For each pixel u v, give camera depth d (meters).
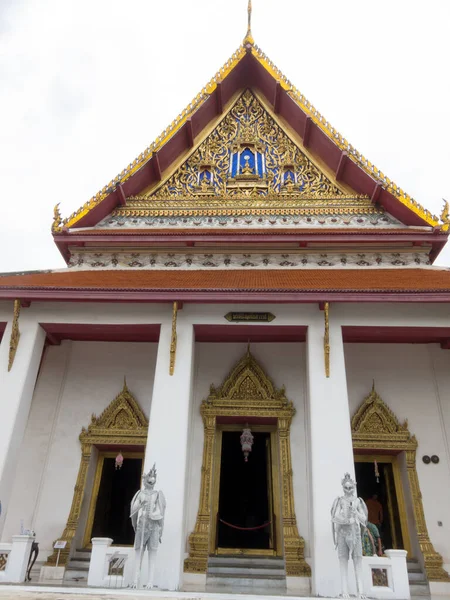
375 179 12.94
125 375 10.99
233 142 14.97
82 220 12.58
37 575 8.89
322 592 7.30
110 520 10.31
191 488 9.65
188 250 12.32
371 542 7.82
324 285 9.67
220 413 10.24
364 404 10.38
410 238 11.91
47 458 10.20
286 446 9.98
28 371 9.25
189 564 8.90
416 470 9.84
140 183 13.79
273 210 13.42
